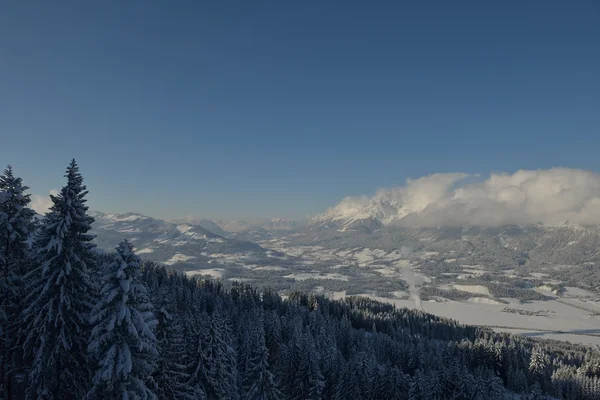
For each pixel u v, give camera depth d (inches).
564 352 6624.0
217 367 1721.2
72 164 948.0
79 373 960.3
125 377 842.8
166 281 4660.4
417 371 3058.6
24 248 1046.4
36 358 890.7
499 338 6737.2
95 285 962.1
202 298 4050.2
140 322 847.1
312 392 2228.1
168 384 1342.3
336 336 4345.5
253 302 4849.9
